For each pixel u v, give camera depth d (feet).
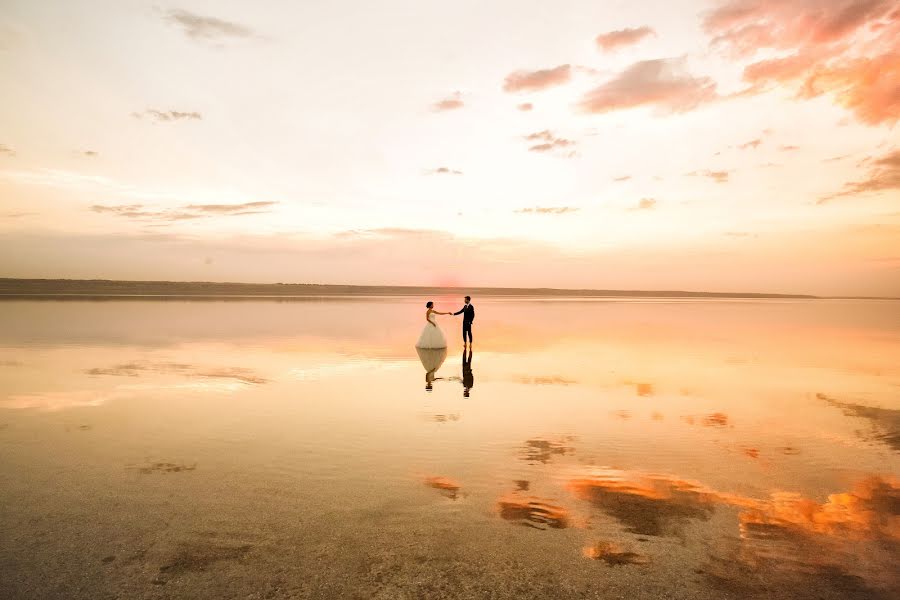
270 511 14.26
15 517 13.79
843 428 23.73
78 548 12.16
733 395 31.12
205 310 120.67
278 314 109.60
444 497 15.42
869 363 44.80
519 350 53.52
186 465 18.04
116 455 19.11
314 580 10.90
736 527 13.66
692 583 10.98
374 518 13.89
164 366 40.04
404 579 10.96
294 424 23.77
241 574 11.09
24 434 21.83
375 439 21.45
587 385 34.04
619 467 18.29
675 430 23.26
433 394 30.86
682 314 137.39
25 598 10.16
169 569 11.28
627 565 11.67
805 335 72.79
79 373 36.55
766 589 10.78
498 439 21.62
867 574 11.40
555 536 13.00
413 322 91.76
